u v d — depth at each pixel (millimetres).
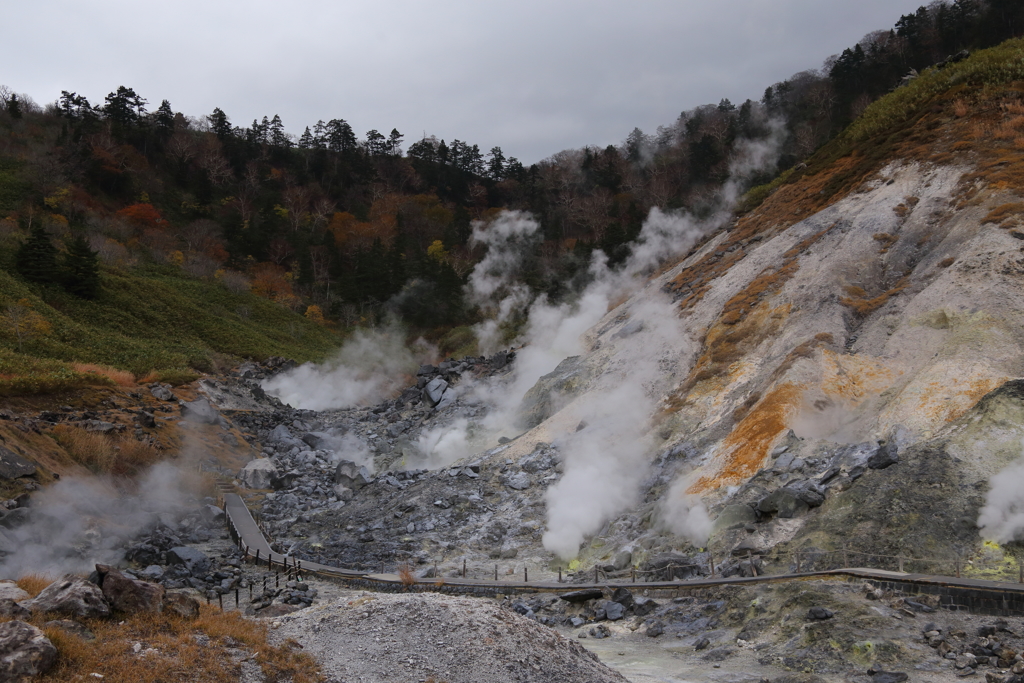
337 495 40281
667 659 18000
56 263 71188
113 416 43844
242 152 143500
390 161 158625
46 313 60156
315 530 35000
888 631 17125
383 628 15023
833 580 20234
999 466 22922
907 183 47344
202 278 94688
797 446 29297
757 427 31703
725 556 24422
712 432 34250
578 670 15141
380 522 34594
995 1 111250
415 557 30016
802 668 16453
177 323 75438
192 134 148250
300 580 26828
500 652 14430
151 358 60594
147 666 11984
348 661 13852
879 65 126062
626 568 26047
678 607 21516
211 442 47844
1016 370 28531
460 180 152375
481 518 33750
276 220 118938
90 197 108938
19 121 123188
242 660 13125
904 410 28719
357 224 125500
